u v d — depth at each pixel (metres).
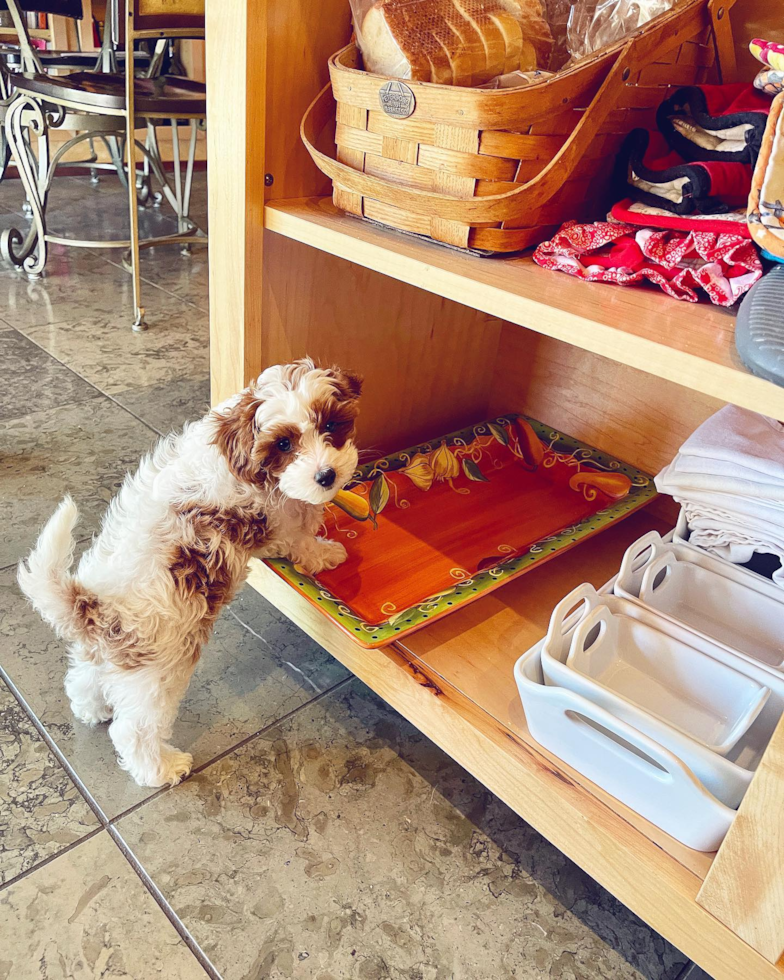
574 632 0.83
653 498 1.23
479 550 1.16
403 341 1.28
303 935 0.81
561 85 0.75
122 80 2.42
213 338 1.09
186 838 0.90
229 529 0.90
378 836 0.92
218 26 0.88
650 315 0.73
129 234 2.92
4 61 2.65
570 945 0.83
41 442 1.63
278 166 0.97
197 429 0.93
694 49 0.92
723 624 0.97
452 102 0.78
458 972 0.79
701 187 0.76
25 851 0.87
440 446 1.33
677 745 0.72
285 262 1.04
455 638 1.01
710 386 0.63
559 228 0.90
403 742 1.04
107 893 0.83
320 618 1.03
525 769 0.81
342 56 0.91
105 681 0.89
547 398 1.43
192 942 0.80
